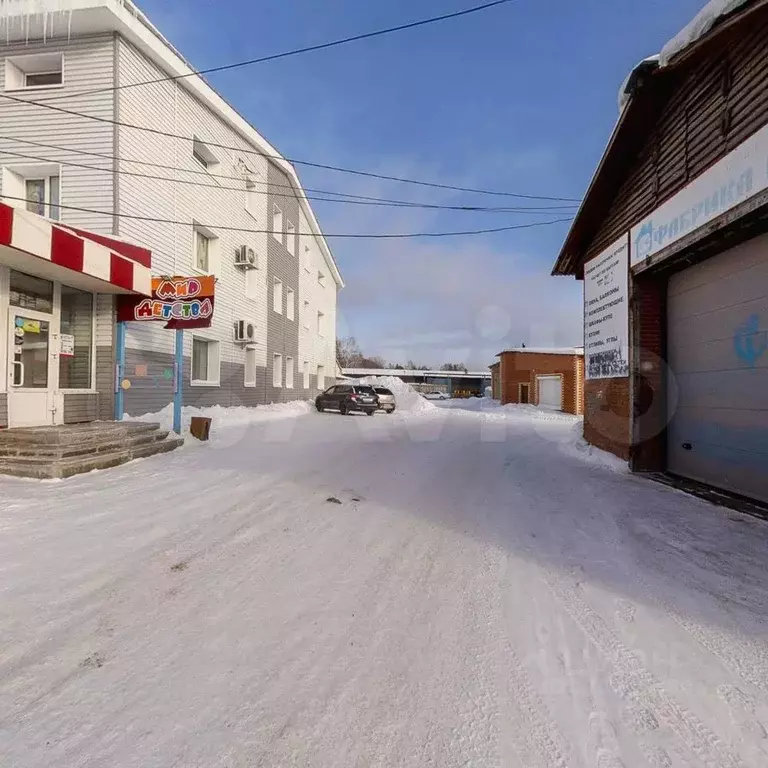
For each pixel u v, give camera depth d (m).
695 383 7.12
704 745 1.97
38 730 2.01
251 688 2.30
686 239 6.36
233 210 16.83
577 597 3.26
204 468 7.28
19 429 7.57
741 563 3.87
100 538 4.23
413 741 1.98
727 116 5.57
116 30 11.14
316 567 3.73
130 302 9.97
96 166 11.11
